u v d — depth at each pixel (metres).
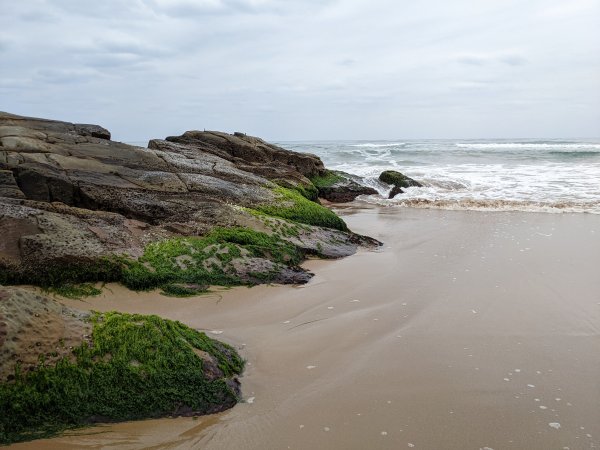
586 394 5.03
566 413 4.69
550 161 32.47
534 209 16.33
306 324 6.98
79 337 4.61
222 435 4.32
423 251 11.27
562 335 6.52
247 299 7.95
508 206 17.00
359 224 15.14
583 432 4.39
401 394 5.05
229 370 5.26
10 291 4.60
